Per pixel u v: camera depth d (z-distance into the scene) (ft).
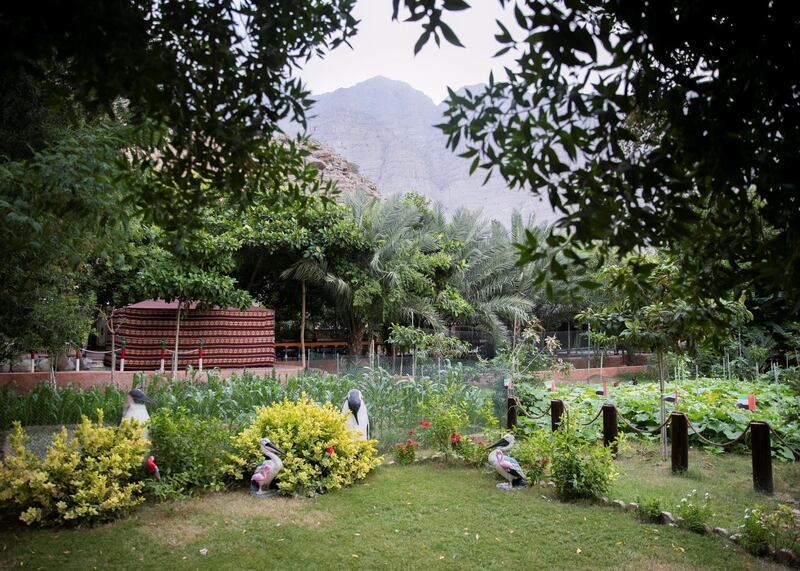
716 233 8.85
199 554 14.39
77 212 15.14
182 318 49.16
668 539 15.66
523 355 44.50
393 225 62.54
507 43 6.79
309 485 19.43
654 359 62.95
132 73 8.11
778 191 7.17
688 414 28.71
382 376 34.37
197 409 28.27
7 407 28.53
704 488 20.57
